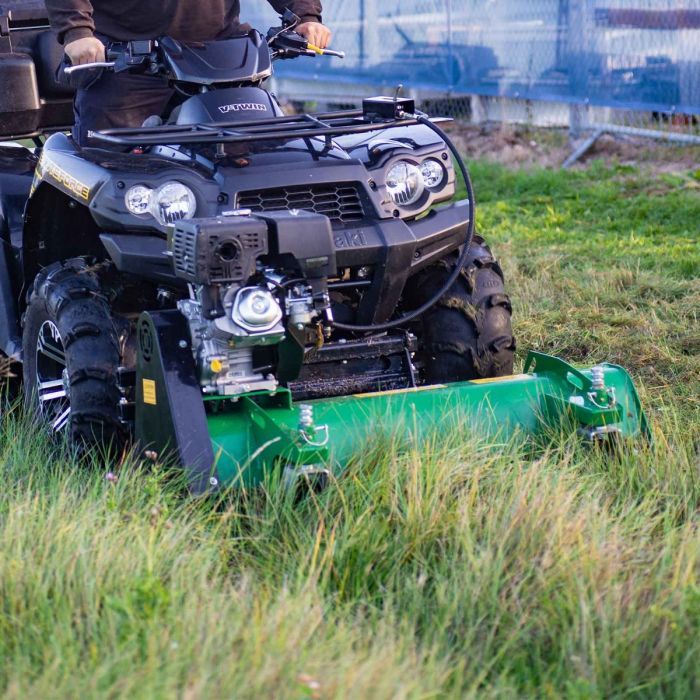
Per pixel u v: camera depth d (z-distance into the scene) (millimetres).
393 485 4754
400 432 5070
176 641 3562
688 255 9922
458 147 15984
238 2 6609
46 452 5617
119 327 5688
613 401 5238
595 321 8281
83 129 6281
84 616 3910
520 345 7832
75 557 4078
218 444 4941
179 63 5859
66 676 3410
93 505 4621
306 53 6398
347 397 5293
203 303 4758
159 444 5039
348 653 3645
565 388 5500
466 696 3500
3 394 6727
